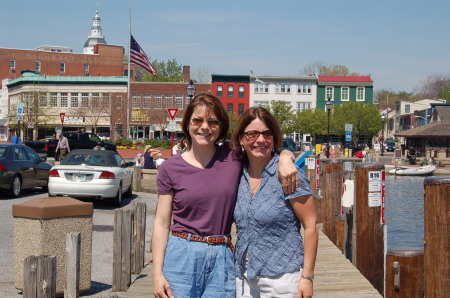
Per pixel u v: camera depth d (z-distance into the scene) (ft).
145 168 84.94
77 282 19.98
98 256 31.48
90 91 248.93
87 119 245.86
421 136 191.72
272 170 12.24
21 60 312.91
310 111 251.60
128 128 177.58
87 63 322.34
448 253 16.90
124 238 23.39
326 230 36.11
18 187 55.57
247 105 263.08
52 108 246.68
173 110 89.92
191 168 12.28
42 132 253.24
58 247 22.24
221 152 12.69
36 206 21.89
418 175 134.92
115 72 327.06
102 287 24.45
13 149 56.08
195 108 12.36
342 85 269.44
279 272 12.11
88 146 128.77
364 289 21.84
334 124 247.29
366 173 24.30
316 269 25.20
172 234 12.56
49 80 248.32
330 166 36.27
